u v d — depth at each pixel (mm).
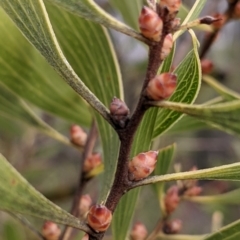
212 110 223
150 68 241
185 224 942
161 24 237
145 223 836
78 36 336
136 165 259
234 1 402
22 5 245
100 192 300
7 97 400
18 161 718
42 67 380
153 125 285
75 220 248
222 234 287
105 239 483
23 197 227
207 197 395
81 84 247
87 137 392
